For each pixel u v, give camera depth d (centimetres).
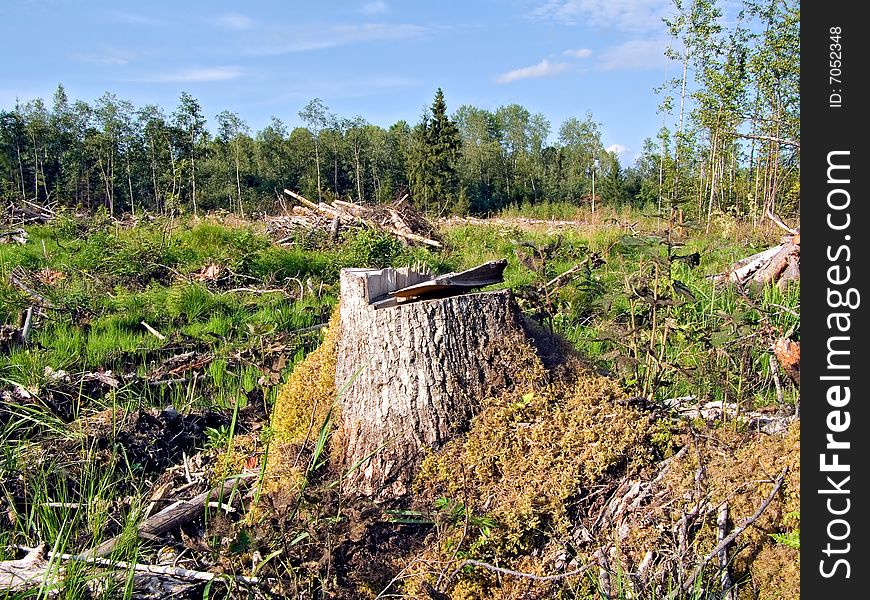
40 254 1245
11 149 6469
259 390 583
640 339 441
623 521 324
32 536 365
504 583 316
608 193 5788
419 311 380
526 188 7581
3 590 299
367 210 1850
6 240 1551
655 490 330
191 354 680
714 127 2231
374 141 7488
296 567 321
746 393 443
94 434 450
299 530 327
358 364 394
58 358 663
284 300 962
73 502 390
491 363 385
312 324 822
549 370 393
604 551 309
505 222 2469
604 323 595
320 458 400
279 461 397
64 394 532
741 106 2239
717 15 2288
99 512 364
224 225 1734
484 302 391
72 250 1300
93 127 6906
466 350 383
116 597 307
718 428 383
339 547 329
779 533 299
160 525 368
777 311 593
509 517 329
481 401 380
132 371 659
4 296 861
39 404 506
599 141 7494
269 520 324
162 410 504
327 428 403
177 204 1825
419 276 417
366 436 384
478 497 354
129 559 329
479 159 7744
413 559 330
